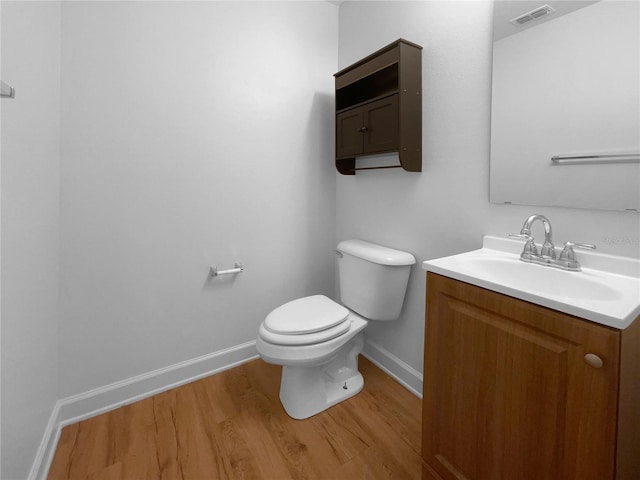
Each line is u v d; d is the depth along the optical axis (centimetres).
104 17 145
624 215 99
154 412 159
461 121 143
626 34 96
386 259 162
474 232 141
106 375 159
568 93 109
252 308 202
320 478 124
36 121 115
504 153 127
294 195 210
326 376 177
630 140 97
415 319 173
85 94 143
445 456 111
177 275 174
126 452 135
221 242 186
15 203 99
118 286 158
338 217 227
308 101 209
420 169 162
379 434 146
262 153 195
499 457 93
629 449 79
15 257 99
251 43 185
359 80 179
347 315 159
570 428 77
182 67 165
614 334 69
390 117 159
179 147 168
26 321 108
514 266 115
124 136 153
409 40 165
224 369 194
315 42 208
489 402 95
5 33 92
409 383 177
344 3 210
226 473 126
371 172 195
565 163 111
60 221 142
